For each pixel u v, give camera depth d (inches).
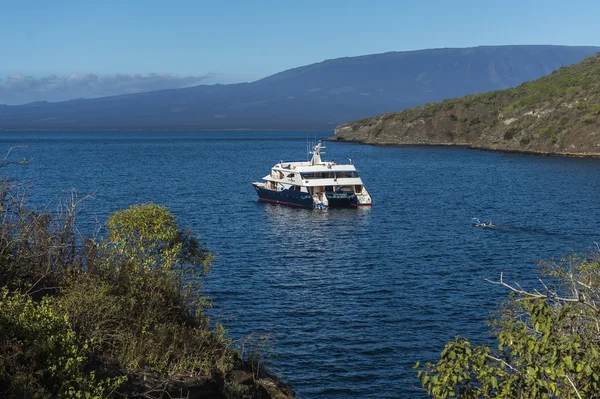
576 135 6515.8
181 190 3531.0
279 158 6806.1
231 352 685.9
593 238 2106.3
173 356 609.0
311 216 2672.2
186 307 746.2
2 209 641.6
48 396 446.9
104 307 598.9
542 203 3009.4
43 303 540.7
